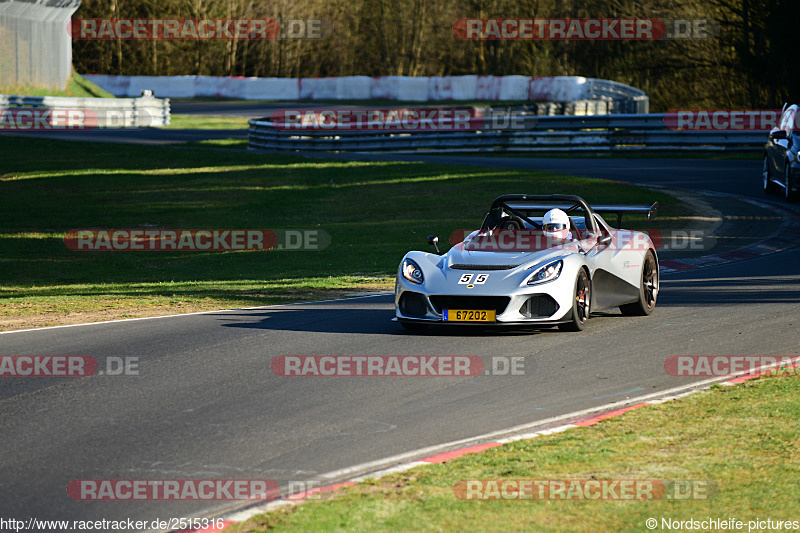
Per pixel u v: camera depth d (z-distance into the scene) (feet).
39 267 208.23
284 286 158.81
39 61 542.16
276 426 69.87
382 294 145.18
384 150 391.04
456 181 296.51
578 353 94.02
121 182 331.77
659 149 365.20
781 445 62.28
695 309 120.06
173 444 65.67
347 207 273.54
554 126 376.48
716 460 59.67
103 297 150.41
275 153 384.47
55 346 103.91
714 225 212.23
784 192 254.88
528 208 119.03
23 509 53.52
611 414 71.05
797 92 531.91
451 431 67.77
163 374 88.48
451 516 50.11
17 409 76.23
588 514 50.62
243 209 280.92
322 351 97.81
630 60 633.20
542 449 62.28
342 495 53.78
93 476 59.11
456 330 108.99
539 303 102.17
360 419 71.51
